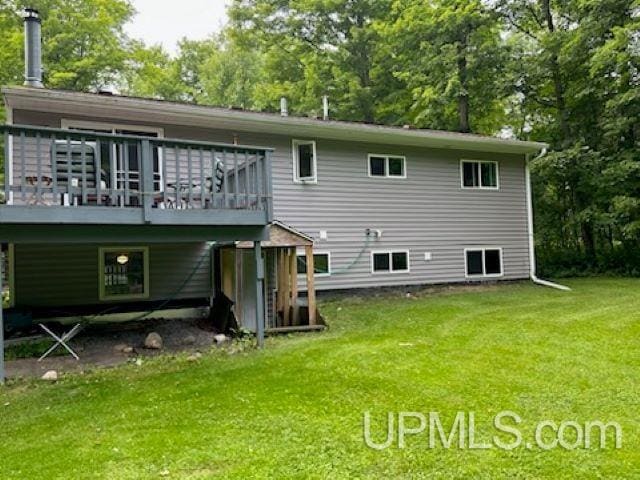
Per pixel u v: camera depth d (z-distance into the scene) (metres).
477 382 4.98
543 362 5.65
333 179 11.20
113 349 6.96
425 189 12.43
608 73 14.70
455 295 11.39
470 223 13.07
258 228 6.83
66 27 17.27
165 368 5.89
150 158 5.96
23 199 5.32
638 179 14.69
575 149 14.73
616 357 5.82
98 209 5.64
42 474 3.22
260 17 22.03
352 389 4.84
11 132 5.25
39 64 8.59
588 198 16.25
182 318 9.33
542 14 16.64
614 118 14.67
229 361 6.11
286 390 4.86
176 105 8.88
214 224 6.33
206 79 27.78
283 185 10.60
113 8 18.34
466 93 16.98
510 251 13.66
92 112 8.62
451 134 12.30
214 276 9.59
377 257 11.70
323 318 8.12
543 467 3.26
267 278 8.87
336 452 3.49
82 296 8.70
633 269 15.20
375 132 11.02
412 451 3.50
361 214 11.52
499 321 8.09
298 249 10.68
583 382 4.93
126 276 9.09
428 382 5.01
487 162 13.45
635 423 3.95
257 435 3.79
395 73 18.64
